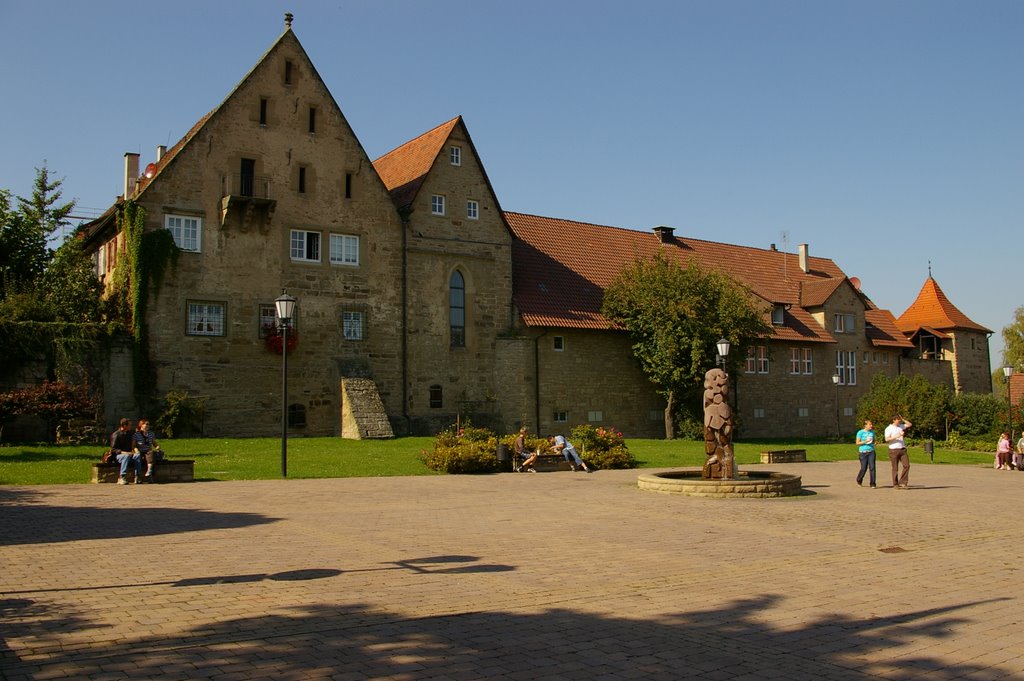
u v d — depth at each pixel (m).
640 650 8.07
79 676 6.90
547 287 46.84
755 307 46.16
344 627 8.55
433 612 9.24
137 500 18.27
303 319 38.38
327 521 15.78
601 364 46.47
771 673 7.50
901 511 19.03
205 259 36.03
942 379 66.94
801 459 35.09
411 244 41.72
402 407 40.88
